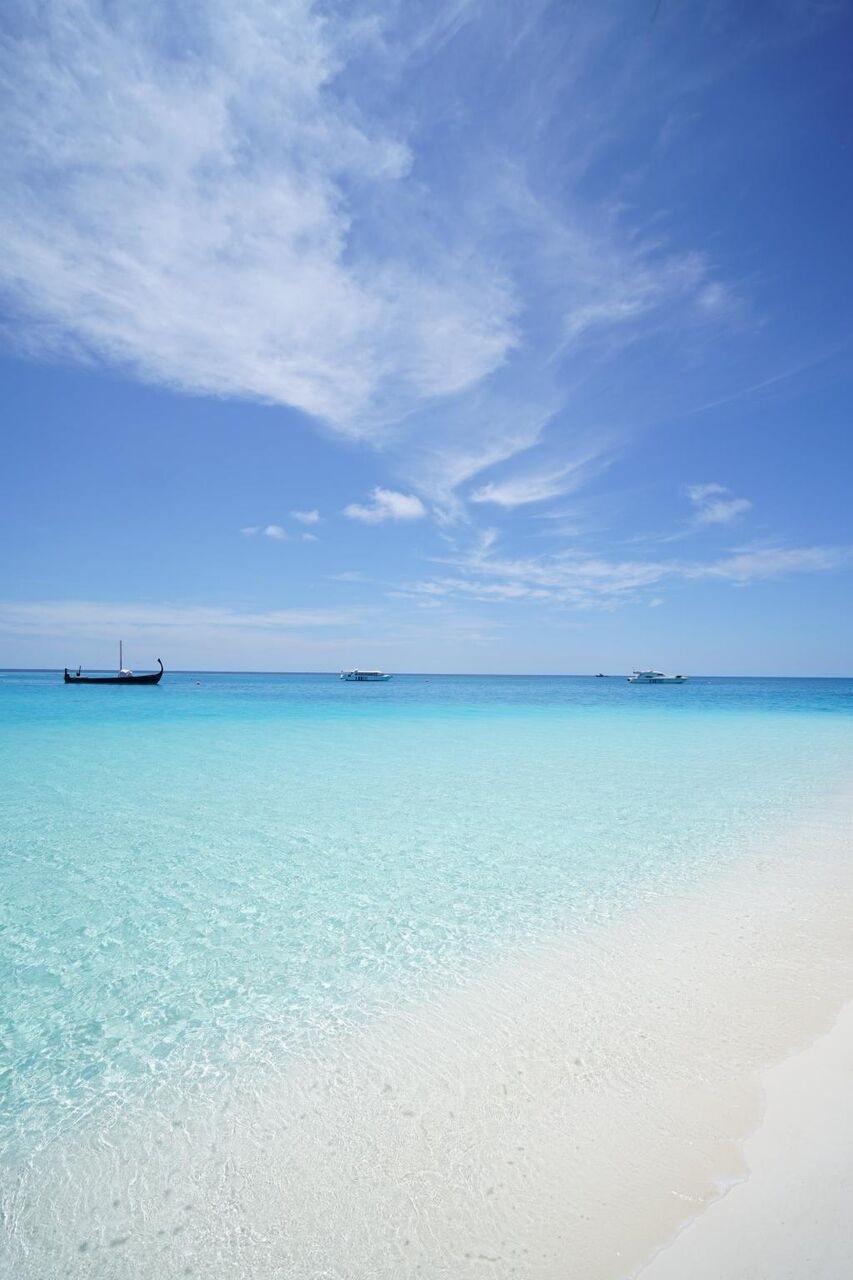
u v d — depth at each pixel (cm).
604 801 1159
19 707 3747
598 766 1594
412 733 2492
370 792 1246
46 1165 310
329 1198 285
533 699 5975
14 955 555
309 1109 347
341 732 2503
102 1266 252
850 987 457
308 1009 459
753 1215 263
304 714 3519
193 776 1438
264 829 970
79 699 4700
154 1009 463
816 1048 380
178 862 812
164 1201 286
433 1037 415
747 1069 363
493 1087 360
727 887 691
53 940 585
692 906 637
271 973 518
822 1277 233
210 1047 412
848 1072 354
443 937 581
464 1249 255
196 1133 331
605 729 2705
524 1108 341
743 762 1680
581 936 573
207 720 3011
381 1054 398
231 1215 277
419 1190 288
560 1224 265
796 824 977
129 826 985
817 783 1343
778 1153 297
